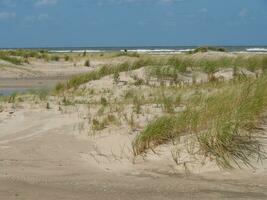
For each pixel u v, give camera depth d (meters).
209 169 7.37
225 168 7.33
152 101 13.19
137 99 13.69
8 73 31.02
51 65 36.56
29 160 8.23
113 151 8.55
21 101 14.84
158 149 8.24
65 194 6.33
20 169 7.66
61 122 11.22
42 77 30.64
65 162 8.09
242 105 9.15
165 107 11.92
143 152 8.22
